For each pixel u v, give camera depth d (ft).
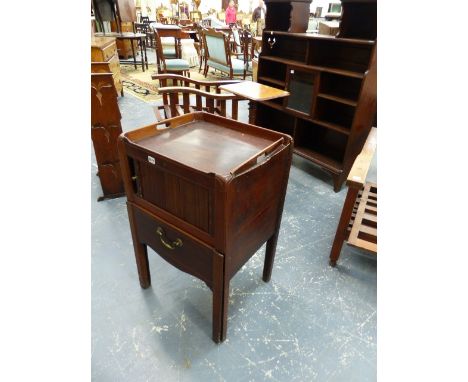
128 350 3.91
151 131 3.83
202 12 32.60
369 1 6.20
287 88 8.35
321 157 8.26
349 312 4.53
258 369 3.77
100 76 5.75
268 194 3.63
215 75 18.08
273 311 4.51
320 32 8.73
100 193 7.15
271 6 8.57
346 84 7.86
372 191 6.65
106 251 5.48
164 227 3.58
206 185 2.86
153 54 25.89
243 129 4.07
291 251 5.67
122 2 17.83
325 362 3.87
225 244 3.05
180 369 3.74
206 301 4.63
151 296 4.67
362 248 4.86
